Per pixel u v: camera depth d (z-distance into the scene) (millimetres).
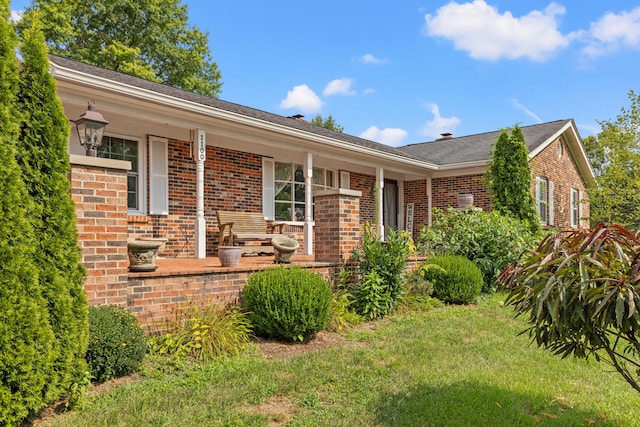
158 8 21922
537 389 3719
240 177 10117
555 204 14375
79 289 3201
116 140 8305
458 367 4246
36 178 3006
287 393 3527
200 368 4016
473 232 9195
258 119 8242
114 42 19953
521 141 11172
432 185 13906
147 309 4594
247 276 5500
